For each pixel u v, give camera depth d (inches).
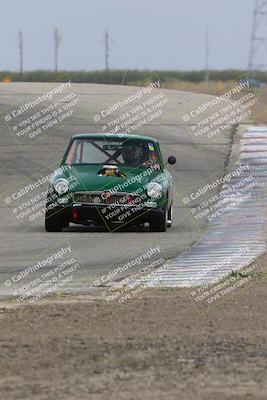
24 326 1191.6
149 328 1174.3
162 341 1092.5
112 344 1074.7
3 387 885.8
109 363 982.4
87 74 7677.2
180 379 914.7
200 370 951.6
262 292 1473.9
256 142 4640.8
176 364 978.1
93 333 1141.1
